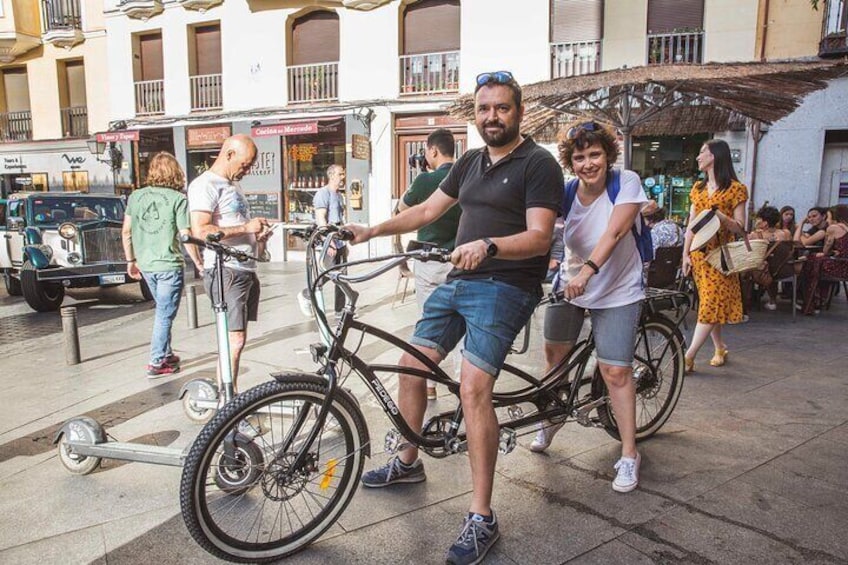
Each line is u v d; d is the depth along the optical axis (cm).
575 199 302
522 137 262
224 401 304
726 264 444
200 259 390
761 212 770
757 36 1153
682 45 1206
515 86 250
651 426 354
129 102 1723
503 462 327
